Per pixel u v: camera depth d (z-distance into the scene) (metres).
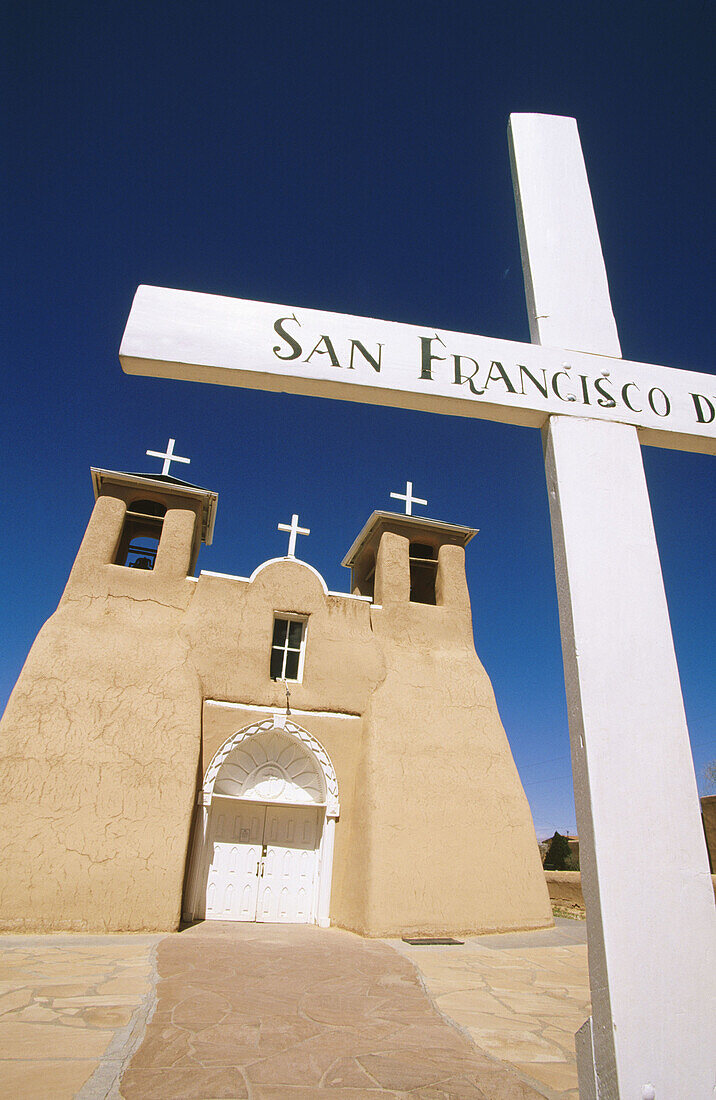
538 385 2.27
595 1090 1.55
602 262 2.55
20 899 9.52
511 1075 4.12
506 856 12.14
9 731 10.62
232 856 12.10
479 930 11.09
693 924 1.63
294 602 14.09
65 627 12.15
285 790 12.68
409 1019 5.44
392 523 15.95
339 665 13.64
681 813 1.74
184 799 11.03
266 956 8.12
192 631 12.96
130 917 9.87
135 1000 5.64
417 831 11.70
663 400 2.38
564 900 16.27
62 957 7.65
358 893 11.14
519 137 2.70
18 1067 3.93
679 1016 1.53
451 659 14.48
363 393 2.27
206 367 2.19
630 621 1.94
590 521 2.06
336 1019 5.34
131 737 11.22
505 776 13.08
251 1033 4.83
